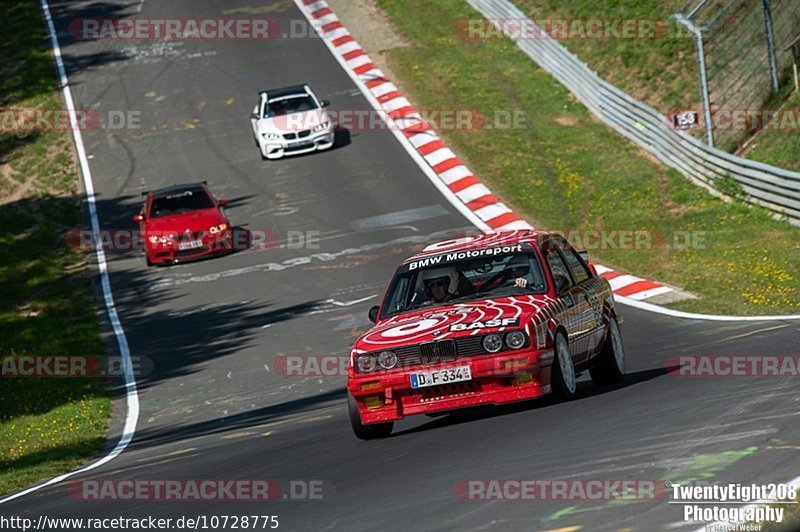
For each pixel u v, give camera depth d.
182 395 60.75
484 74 124.12
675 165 92.44
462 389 32.66
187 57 140.38
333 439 36.81
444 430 33.56
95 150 119.44
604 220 84.88
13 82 138.00
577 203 90.00
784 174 75.88
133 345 73.12
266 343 68.31
